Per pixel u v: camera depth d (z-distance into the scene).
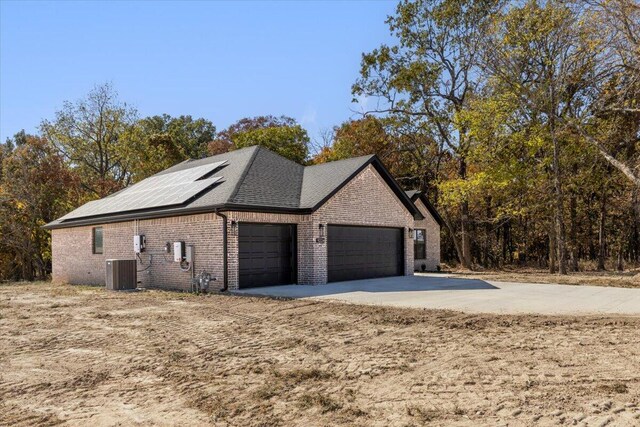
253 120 54.56
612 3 17.30
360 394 5.07
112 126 39.00
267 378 5.68
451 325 8.72
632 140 22.62
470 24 28.67
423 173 34.12
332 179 18.06
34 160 33.69
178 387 5.41
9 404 4.97
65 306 12.31
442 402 4.77
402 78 29.75
